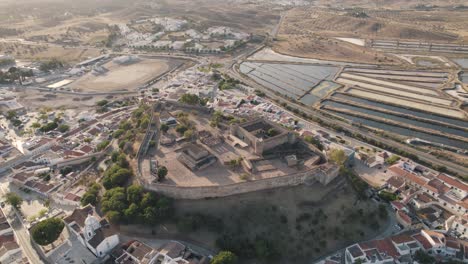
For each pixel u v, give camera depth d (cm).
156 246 17325
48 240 16800
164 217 17938
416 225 18775
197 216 17962
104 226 17638
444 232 18212
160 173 19000
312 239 17800
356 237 18100
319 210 18775
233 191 18875
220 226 17825
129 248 16912
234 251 16850
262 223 18125
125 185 19850
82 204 19425
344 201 19450
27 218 19338
